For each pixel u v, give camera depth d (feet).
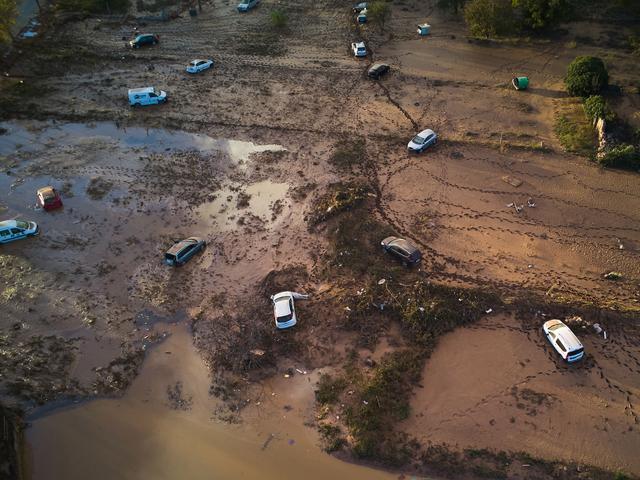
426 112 150.41
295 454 78.43
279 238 114.01
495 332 92.53
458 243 110.42
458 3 198.39
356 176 128.98
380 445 77.66
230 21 202.28
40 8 201.16
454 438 78.64
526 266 104.99
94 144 141.49
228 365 90.17
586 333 91.66
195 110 153.99
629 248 108.88
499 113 148.87
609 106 145.07
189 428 82.69
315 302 98.84
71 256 110.93
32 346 93.81
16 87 160.45
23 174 131.54
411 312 93.97
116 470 78.13
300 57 178.60
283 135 143.74
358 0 213.87
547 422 80.18
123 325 97.55
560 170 128.88
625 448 76.79
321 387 85.92
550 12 174.40
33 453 80.28
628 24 189.37
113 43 186.19
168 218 119.85
